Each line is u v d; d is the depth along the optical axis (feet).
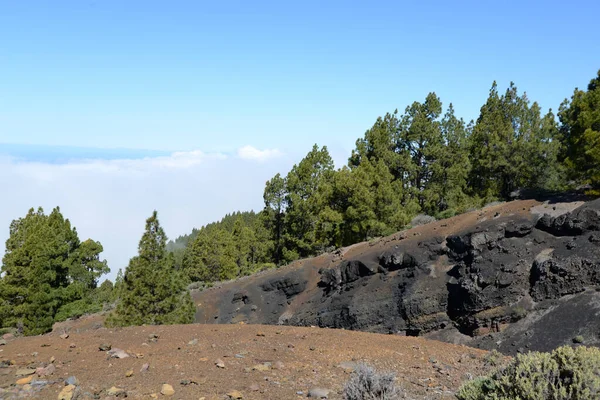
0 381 27.27
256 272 194.18
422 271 108.88
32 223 144.87
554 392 19.43
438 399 28.81
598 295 75.20
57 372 29.50
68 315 121.90
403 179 184.03
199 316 155.74
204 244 229.45
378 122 193.88
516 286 87.30
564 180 138.92
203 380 28.73
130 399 25.22
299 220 195.93
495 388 21.53
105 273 173.99
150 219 87.45
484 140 162.20
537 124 156.97
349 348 40.91
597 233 85.05
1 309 107.86
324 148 208.23
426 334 97.71
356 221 165.17
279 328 50.62
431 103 183.11
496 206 124.77
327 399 27.04
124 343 39.40
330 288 130.52
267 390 28.07
